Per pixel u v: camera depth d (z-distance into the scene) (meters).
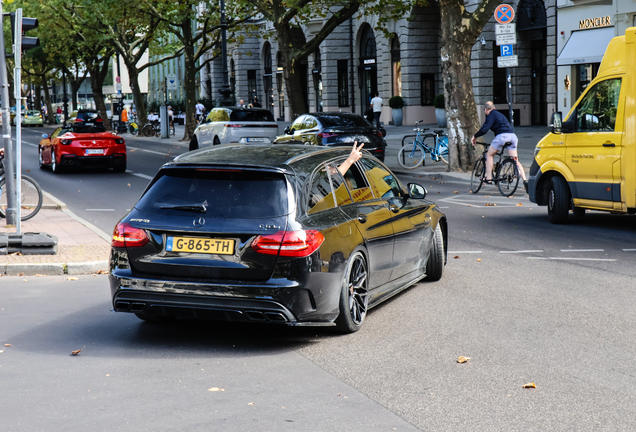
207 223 6.17
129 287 6.32
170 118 49.97
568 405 4.90
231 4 40.00
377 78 48.38
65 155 23.58
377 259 7.18
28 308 7.82
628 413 4.75
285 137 23.38
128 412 4.80
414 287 8.61
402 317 7.27
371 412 4.79
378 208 7.39
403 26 44.84
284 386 5.32
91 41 50.34
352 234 6.68
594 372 5.57
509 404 4.92
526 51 39.25
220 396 5.11
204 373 5.63
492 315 7.28
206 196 6.32
